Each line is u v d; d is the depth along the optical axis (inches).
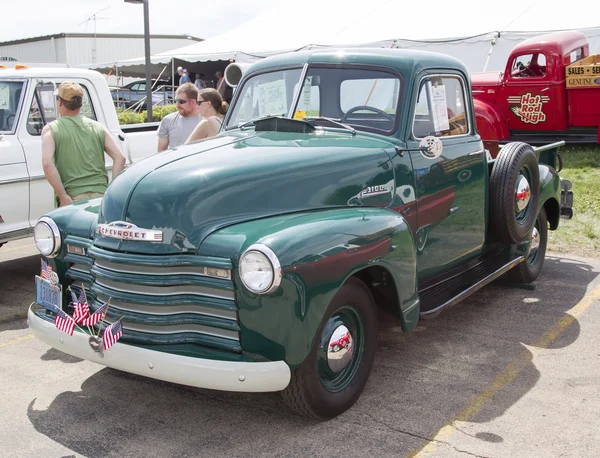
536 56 474.9
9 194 229.8
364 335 144.8
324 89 176.7
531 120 477.7
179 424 138.5
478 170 194.1
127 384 158.6
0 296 231.1
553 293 228.8
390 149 161.8
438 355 174.7
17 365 170.9
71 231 147.8
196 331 126.7
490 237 212.2
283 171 140.6
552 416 141.6
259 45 816.3
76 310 133.6
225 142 156.9
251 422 139.0
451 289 180.2
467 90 194.2
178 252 126.5
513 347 180.4
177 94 250.1
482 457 125.4
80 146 198.7
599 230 306.8
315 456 125.7
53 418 141.6
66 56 1304.1
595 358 172.9
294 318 121.6
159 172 136.4
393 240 143.3
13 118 235.3
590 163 429.4
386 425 137.4
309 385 130.0
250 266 118.2
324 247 126.7
